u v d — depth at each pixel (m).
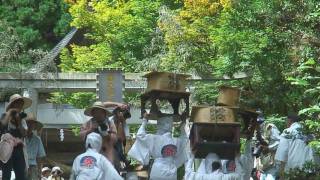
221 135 13.54
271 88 19.92
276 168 15.69
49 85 26.06
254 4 18.89
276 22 17.88
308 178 14.12
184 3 27.47
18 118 14.41
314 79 14.05
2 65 25.56
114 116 14.12
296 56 17.23
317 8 15.67
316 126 13.73
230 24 19.95
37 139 17.11
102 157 12.00
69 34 39.44
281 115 19.92
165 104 17.30
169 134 13.95
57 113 33.12
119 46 30.02
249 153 14.59
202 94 23.00
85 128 12.94
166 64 25.22
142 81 25.70
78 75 26.23
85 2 30.52
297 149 14.62
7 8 41.72
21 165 14.41
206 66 24.55
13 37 25.64
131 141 16.36
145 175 14.17
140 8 30.41
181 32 25.42
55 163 38.12
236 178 13.50
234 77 21.62
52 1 42.25
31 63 26.58
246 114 14.42
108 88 24.56
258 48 19.19
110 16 30.19
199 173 13.44
